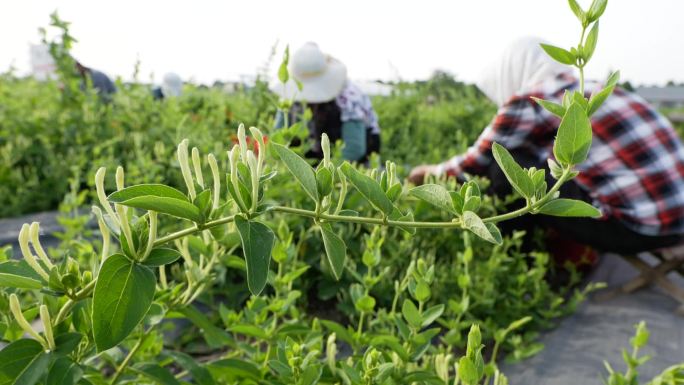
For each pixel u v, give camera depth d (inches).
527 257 133.0
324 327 97.3
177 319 92.9
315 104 152.8
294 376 43.6
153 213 29.1
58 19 190.2
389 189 36.0
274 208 31.2
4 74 303.0
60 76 197.9
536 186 33.3
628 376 58.3
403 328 51.4
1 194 152.7
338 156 124.0
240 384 52.2
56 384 32.1
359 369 49.6
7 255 43.1
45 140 175.6
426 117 287.7
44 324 30.7
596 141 113.0
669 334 102.6
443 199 32.5
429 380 46.2
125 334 27.4
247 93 225.6
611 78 33.4
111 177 132.6
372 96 305.6
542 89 114.1
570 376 86.3
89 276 32.5
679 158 111.1
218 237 43.8
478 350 38.7
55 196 162.6
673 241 114.1
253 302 62.6
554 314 103.0
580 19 33.6
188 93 220.7
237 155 29.7
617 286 128.9
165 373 42.6
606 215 114.3
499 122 117.9
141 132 179.2
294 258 83.1
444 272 103.1
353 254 104.3
